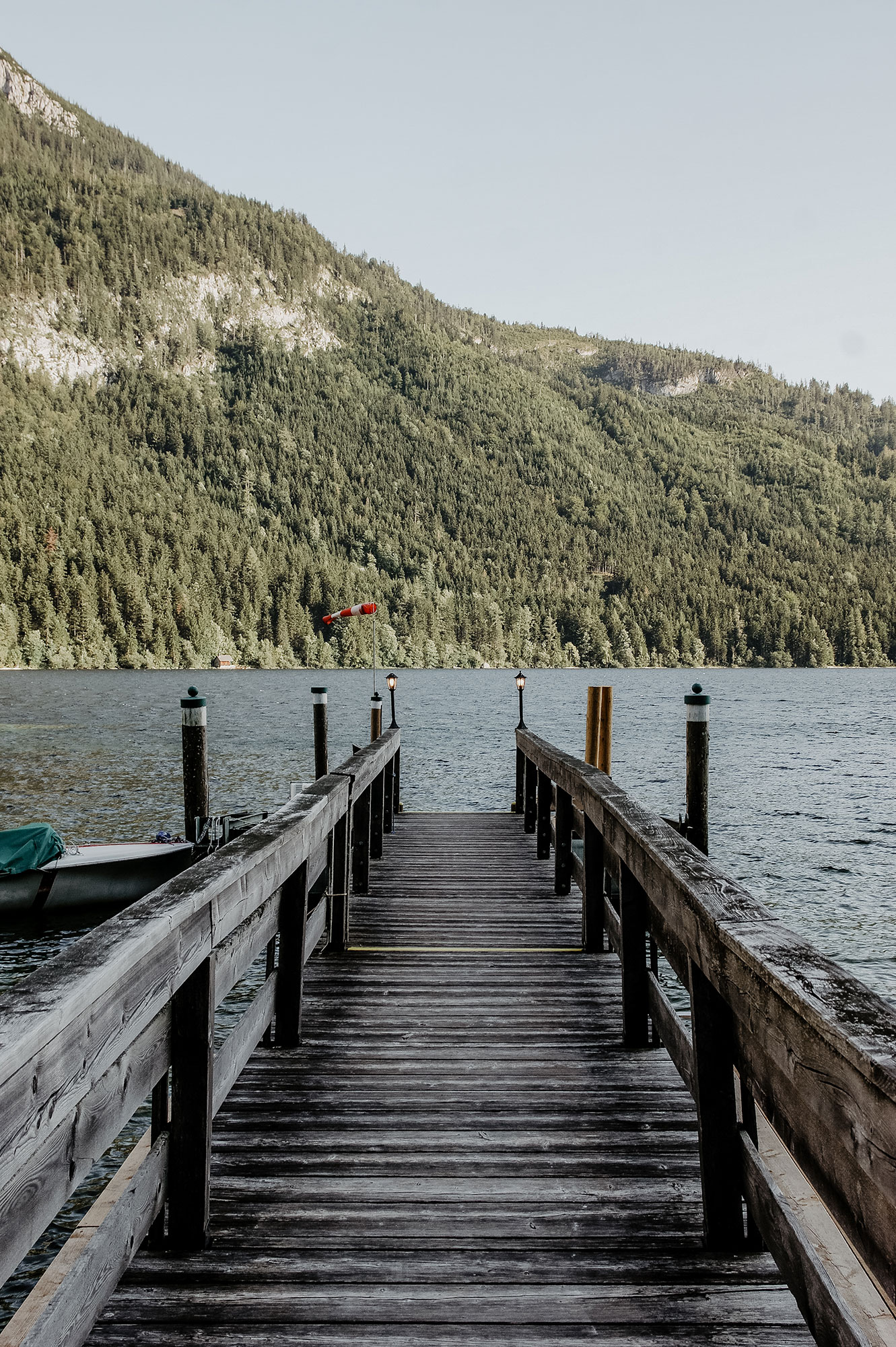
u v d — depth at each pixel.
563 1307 1.92
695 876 2.13
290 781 19.92
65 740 29.33
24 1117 1.13
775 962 1.47
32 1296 2.15
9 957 8.21
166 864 9.15
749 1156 1.95
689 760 8.02
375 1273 2.03
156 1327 1.84
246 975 7.56
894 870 12.20
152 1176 1.98
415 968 4.39
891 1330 2.10
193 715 9.07
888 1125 0.98
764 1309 1.91
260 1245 2.12
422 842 8.09
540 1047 3.40
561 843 6.00
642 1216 2.26
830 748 28.31
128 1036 1.53
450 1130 2.73
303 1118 2.80
